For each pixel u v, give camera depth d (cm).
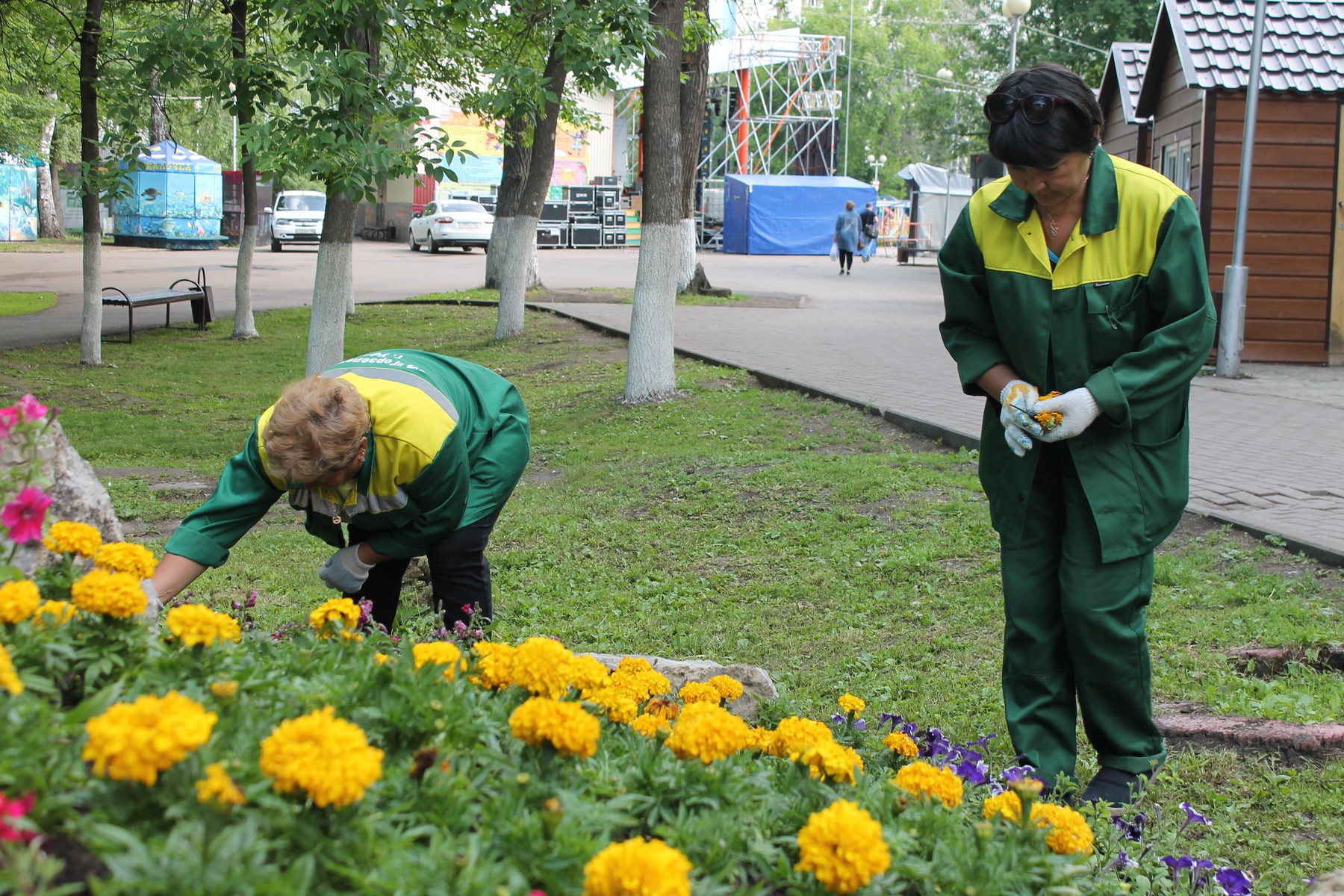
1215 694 440
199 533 329
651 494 830
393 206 4566
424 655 226
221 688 186
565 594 623
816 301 2125
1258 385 1170
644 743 234
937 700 455
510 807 184
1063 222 323
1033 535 343
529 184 1653
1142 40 3253
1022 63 3562
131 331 1705
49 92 2067
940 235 4091
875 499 763
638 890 149
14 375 1443
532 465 980
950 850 206
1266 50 1296
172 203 3809
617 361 1448
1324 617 517
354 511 348
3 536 231
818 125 4903
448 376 387
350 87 937
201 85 1103
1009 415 318
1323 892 263
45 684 188
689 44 1245
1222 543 630
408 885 156
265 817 163
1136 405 309
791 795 221
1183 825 328
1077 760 392
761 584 627
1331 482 746
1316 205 1312
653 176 1154
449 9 1059
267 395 1381
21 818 147
